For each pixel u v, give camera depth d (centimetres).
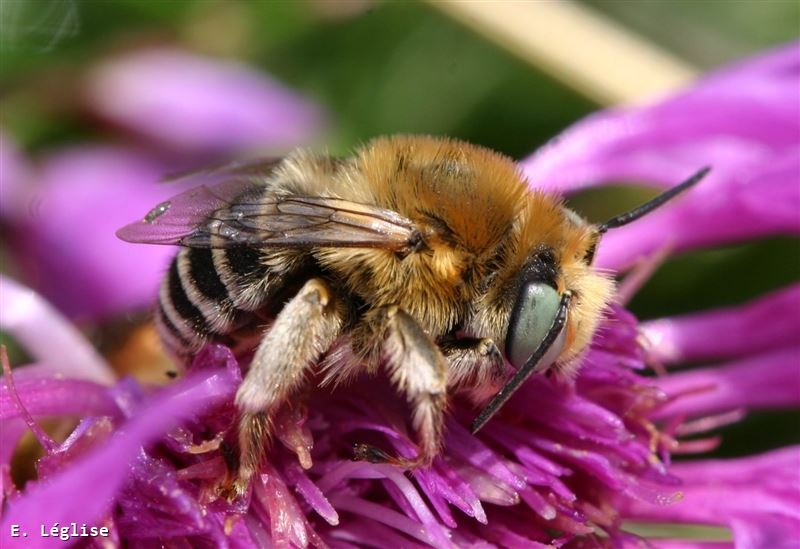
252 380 8
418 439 8
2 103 11
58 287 10
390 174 8
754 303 9
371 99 11
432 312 8
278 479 8
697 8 11
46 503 7
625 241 9
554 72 10
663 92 10
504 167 8
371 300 8
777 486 9
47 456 8
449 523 8
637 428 8
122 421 8
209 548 8
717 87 9
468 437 8
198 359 8
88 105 11
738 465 9
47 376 8
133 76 11
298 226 8
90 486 7
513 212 8
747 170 9
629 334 8
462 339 8
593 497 8
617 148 9
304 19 11
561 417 8
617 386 8
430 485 8
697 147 10
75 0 11
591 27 10
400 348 8
